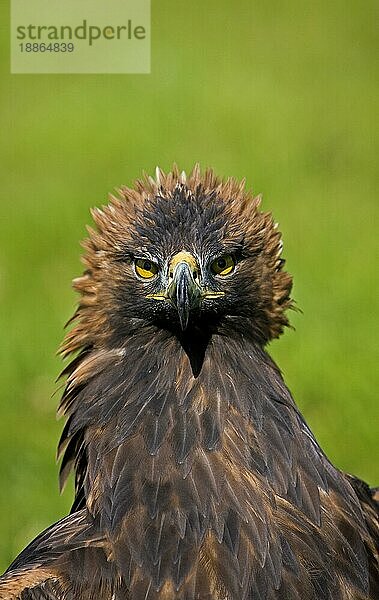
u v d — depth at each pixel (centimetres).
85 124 2267
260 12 2756
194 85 2416
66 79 2427
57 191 2052
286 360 1569
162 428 765
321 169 2139
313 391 1520
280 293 844
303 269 1820
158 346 802
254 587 721
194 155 2169
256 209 833
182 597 719
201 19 2692
